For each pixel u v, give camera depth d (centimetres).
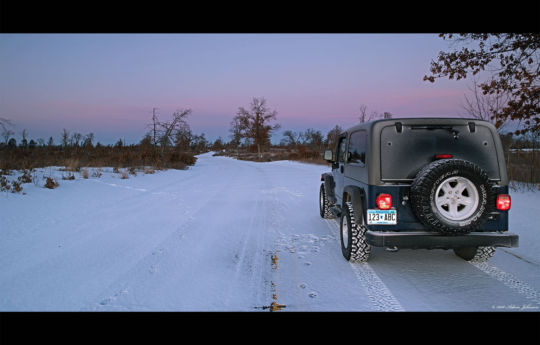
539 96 623
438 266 498
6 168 1317
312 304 378
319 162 3478
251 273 471
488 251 491
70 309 365
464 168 395
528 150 1291
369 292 408
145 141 3203
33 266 488
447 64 694
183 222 786
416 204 409
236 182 1725
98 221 766
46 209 841
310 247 599
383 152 444
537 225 682
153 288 420
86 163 1945
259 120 6219
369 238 433
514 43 635
